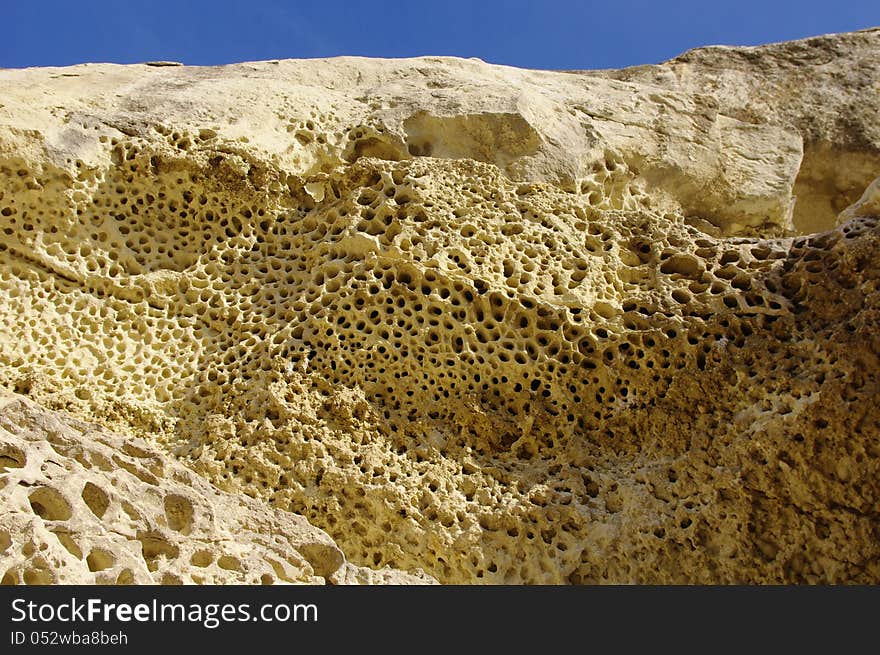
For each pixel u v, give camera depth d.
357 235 6.55
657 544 5.61
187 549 4.31
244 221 6.91
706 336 6.23
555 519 5.73
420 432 6.01
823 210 8.83
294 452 5.79
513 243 6.66
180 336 6.42
